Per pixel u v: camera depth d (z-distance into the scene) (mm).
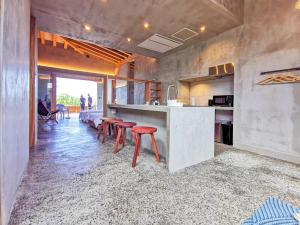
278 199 1562
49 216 1294
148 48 5117
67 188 1726
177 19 3420
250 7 3303
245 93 3398
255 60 3221
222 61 3896
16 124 1547
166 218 1302
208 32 3904
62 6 3055
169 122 2197
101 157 2746
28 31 2387
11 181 1342
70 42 7387
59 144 3594
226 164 2539
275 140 2922
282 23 2820
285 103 2793
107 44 4930
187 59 4957
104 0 2875
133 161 2369
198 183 1891
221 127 4180
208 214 1354
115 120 3562
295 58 2668
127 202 1500
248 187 1814
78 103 14516
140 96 8469
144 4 2967
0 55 1044
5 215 1149
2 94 1074
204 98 5145
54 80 8258
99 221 1253
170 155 2201
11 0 1319
